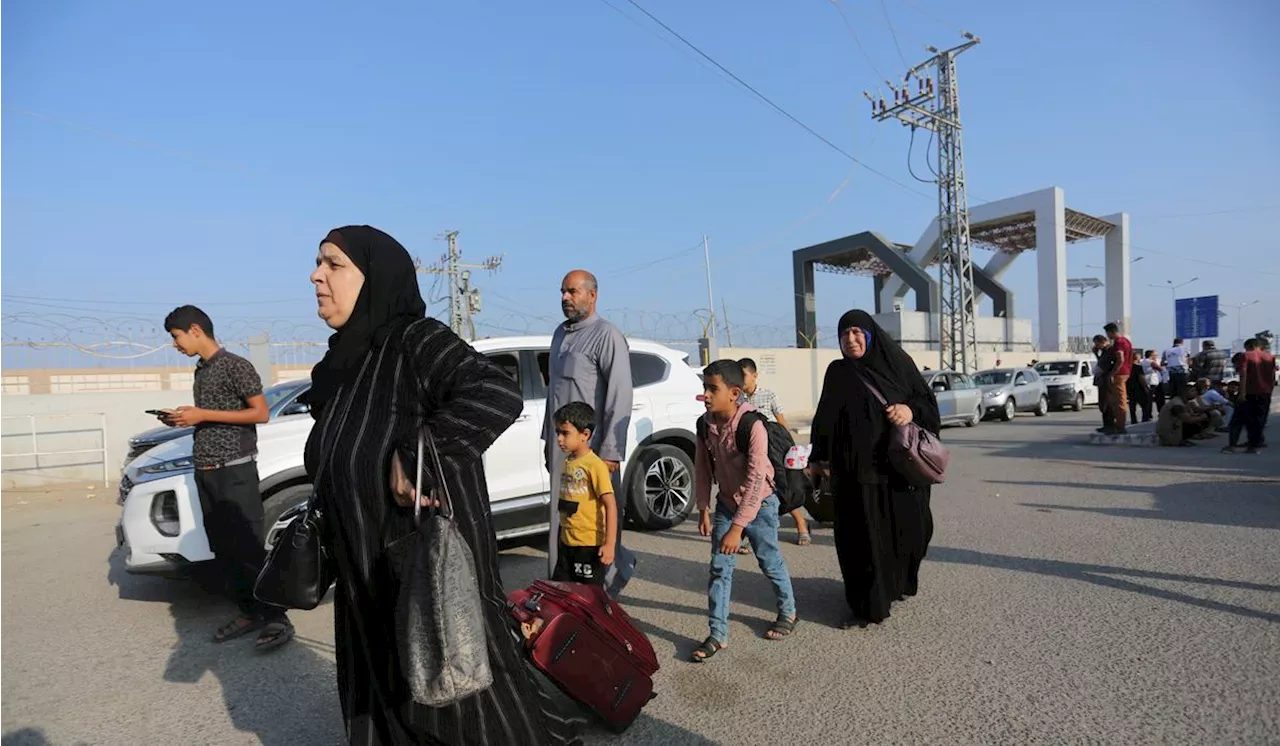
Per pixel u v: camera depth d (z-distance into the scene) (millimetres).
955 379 17531
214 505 4070
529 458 5801
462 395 2061
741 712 3182
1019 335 33938
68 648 4242
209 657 4059
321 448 2158
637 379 6891
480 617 1978
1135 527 6086
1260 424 10219
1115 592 4480
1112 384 12008
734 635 4102
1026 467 9914
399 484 1983
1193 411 11766
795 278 35969
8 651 4215
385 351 2154
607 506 3834
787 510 4699
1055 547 5574
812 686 3406
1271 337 10328
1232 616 3992
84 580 5785
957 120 23453
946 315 29266
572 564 3953
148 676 3809
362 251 2234
